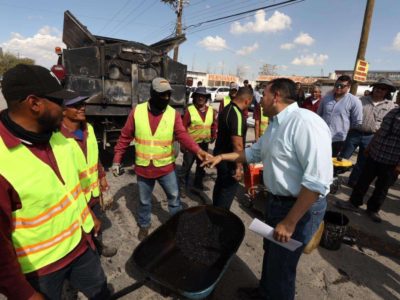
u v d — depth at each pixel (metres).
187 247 2.46
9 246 1.06
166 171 2.95
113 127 5.04
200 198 4.34
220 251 2.43
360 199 4.13
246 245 3.17
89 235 1.62
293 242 1.66
